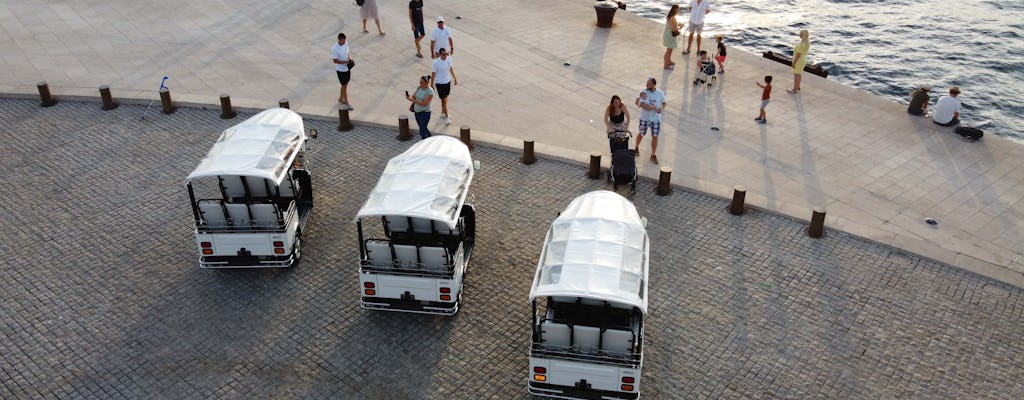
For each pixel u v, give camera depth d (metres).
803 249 14.52
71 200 15.98
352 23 26.52
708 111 20.52
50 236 14.74
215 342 12.10
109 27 25.69
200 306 12.89
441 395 11.13
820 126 19.81
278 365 11.66
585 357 10.59
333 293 13.24
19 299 13.00
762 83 22.48
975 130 19.12
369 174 17.06
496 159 17.75
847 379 11.48
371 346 12.04
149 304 12.92
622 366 10.55
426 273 12.16
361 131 19.08
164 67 22.64
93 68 22.44
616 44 25.25
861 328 12.51
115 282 13.46
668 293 13.26
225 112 19.72
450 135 18.75
